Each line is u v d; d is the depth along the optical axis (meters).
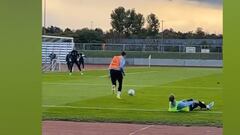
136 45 78.19
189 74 47.53
